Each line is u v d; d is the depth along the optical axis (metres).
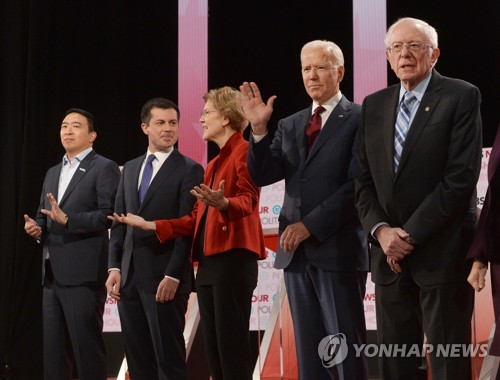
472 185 3.79
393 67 4.07
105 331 7.03
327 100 4.55
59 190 5.86
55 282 5.62
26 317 8.00
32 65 8.24
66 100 8.30
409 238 3.77
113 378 7.44
